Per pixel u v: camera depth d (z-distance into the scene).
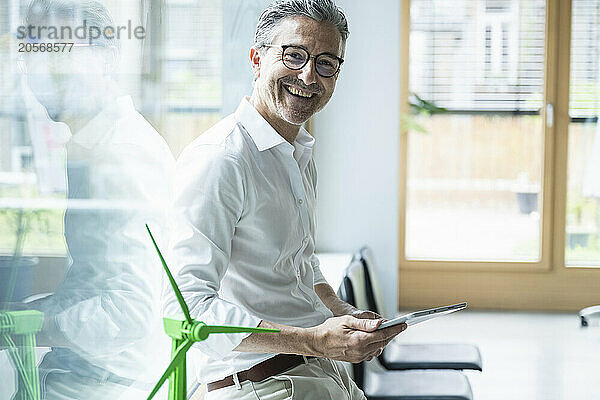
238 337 1.63
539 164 6.52
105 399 1.58
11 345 1.23
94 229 1.49
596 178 6.07
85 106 1.44
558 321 6.27
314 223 2.07
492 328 6.07
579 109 6.41
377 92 4.86
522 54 6.45
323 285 2.13
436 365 3.73
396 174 4.88
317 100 1.80
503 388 4.73
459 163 6.58
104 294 1.54
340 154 4.89
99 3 1.49
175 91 1.99
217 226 1.66
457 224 6.63
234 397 1.79
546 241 6.50
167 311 1.63
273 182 1.79
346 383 2.03
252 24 3.14
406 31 6.48
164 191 1.84
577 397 4.59
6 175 1.20
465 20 6.46
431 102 6.54
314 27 1.75
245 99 1.82
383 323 1.69
